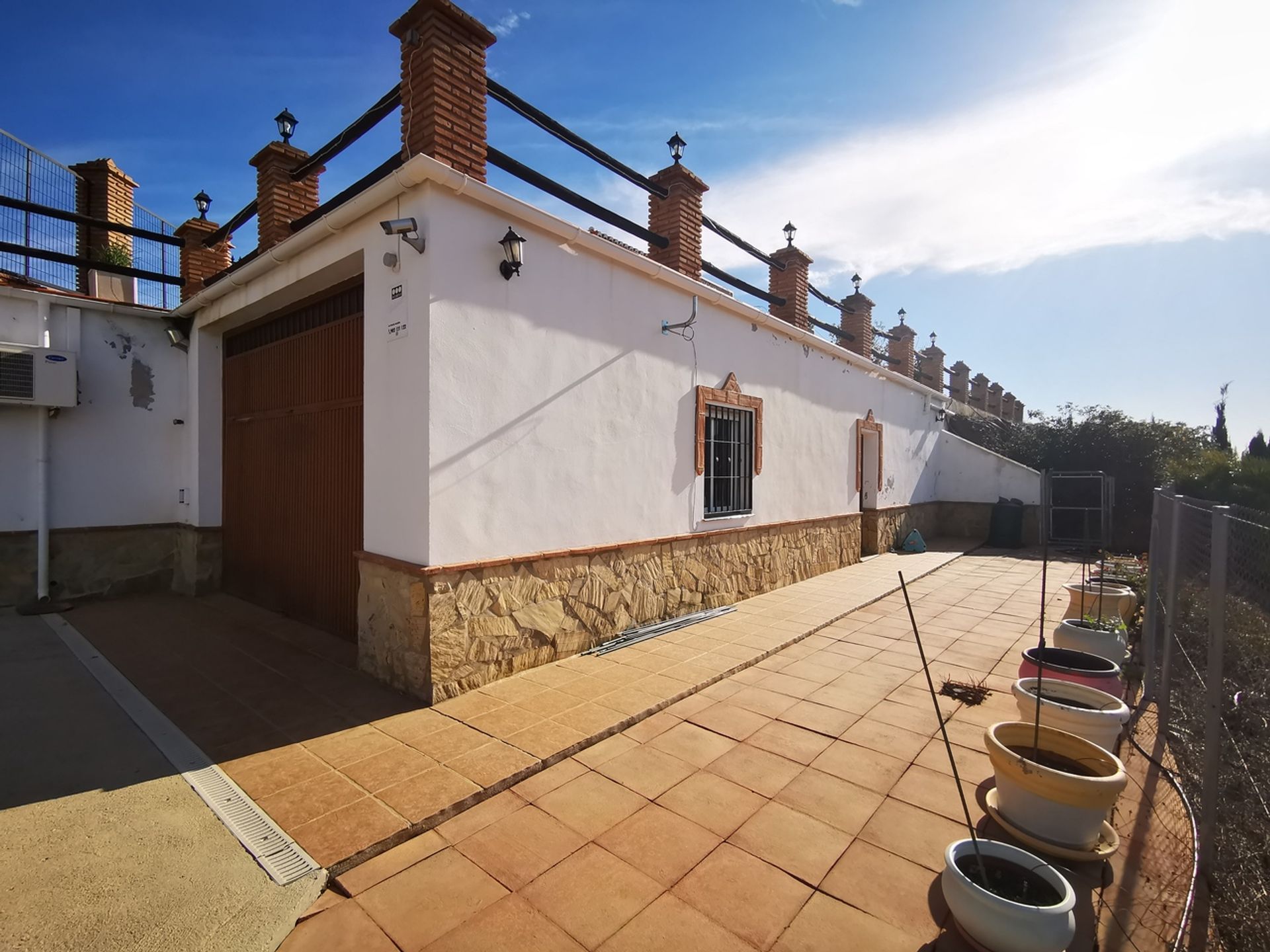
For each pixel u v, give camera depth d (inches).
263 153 239.5
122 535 274.8
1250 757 117.1
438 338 161.8
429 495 159.8
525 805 119.5
